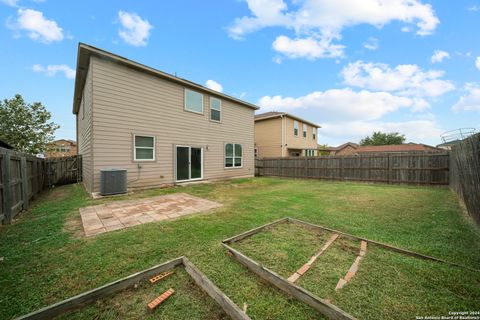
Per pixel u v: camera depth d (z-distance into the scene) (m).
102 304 1.70
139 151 7.41
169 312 1.63
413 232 3.24
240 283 1.97
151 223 3.66
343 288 1.88
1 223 3.53
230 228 3.40
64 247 2.69
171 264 2.24
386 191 7.33
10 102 13.98
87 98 7.32
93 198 5.78
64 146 30.50
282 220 3.81
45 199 5.97
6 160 3.66
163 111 8.13
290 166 12.68
